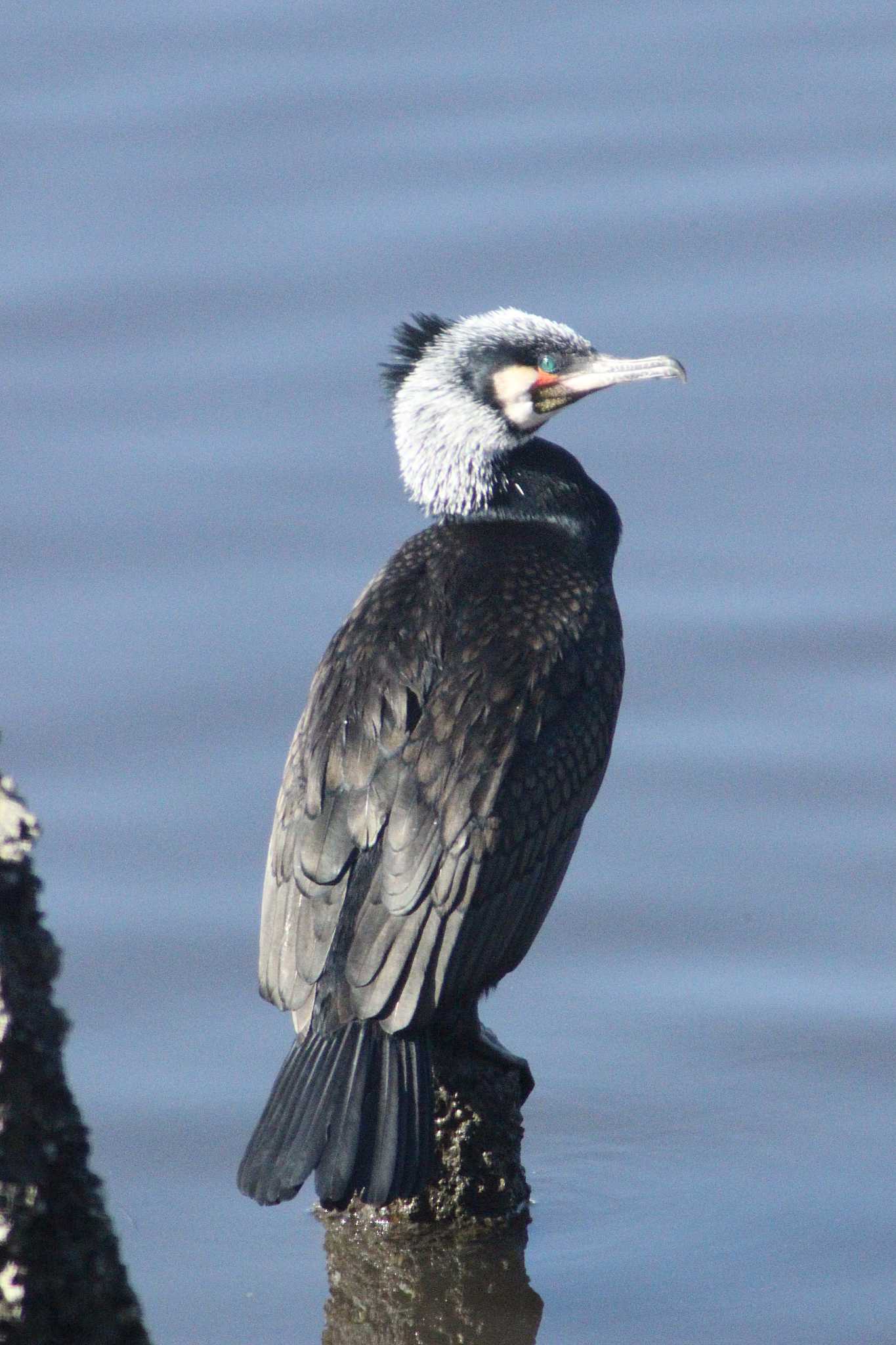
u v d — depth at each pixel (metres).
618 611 12.76
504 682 11.55
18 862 7.29
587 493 13.47
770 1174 12.28
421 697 11.48
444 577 12.23
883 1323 10.97
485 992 11.35
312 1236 11.73
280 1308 11.11
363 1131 10.14
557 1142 12.59
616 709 12.24
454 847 10.90
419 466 13.56
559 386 13.36
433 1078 11.06
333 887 10.83
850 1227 11.77
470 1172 11.59
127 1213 11.94
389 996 10.47
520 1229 11.69
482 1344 10.93
